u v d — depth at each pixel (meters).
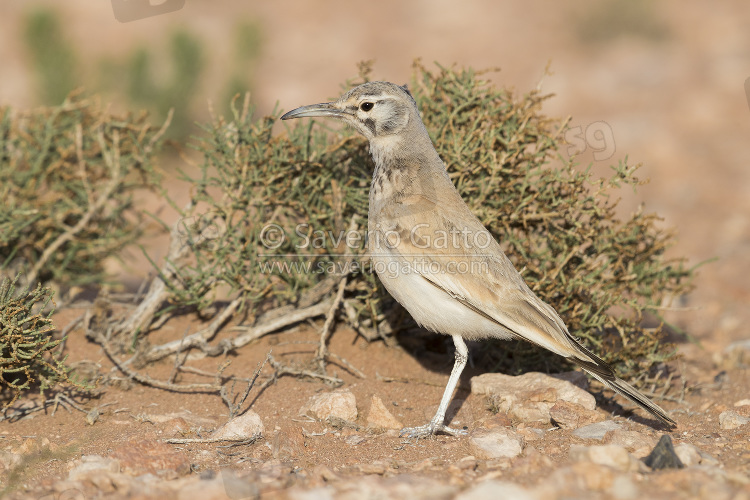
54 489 11.38
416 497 10.77
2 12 49.53
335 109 16.00
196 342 17.50
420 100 17.67
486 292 14.72
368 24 53.31
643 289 17.77
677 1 58.00
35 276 19.61
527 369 17.66
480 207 16.78
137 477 12.01
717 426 14.91
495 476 11.66
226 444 13.75
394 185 15.54
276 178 17.59
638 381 17.56
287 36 50.50
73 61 32.91
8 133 20.84
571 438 13.70
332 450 13.57
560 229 16.66
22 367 14.76
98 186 20.88
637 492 10.62
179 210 17.91
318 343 18.05
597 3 53.31
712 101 42.75
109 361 17.41
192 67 34.50
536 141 17.11
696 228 30.94
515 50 48.69
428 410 15.76
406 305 15.30
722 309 24.28
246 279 17.70
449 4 56.62
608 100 42.56
